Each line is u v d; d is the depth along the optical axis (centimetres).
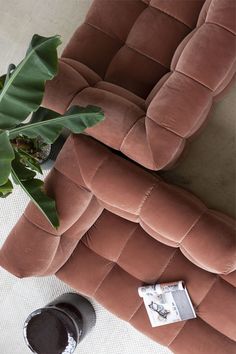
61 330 243
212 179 249
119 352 268
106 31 244
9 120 167
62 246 235
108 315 269
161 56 235
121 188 214
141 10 243
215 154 248
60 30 277
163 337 227
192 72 197
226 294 217
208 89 200
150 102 212
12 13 284
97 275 238
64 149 225
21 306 284
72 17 276
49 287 279
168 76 215
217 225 209
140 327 232
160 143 202
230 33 196
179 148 211
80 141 220
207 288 221
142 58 236
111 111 208
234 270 214
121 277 236
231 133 246
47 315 245
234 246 205
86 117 177
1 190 209
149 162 206
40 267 229
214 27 197
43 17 279
